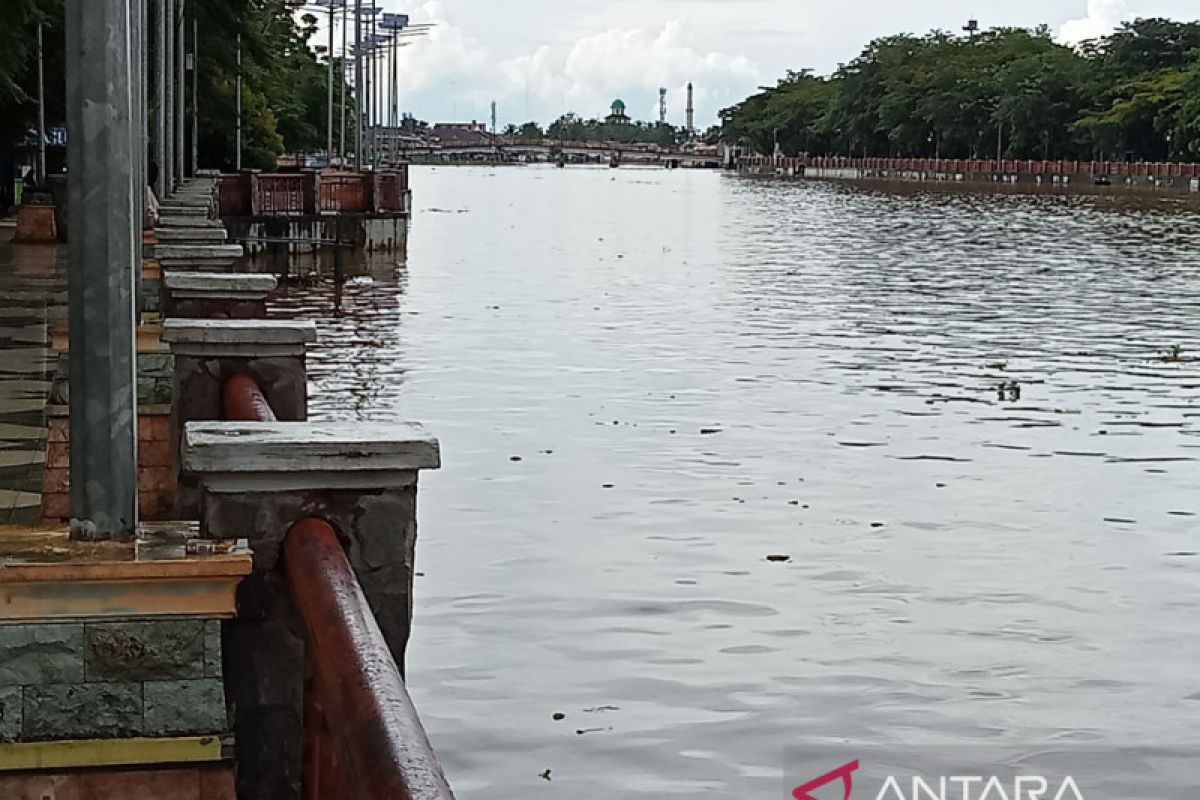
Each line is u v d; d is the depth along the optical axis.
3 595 3.90
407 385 22.27
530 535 13.87
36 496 7.96
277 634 4.09
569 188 142.50
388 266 43.88
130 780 4.03
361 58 65.38
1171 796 9.08
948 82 145.88
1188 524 14.81
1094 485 16.39
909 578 12.81
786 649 11.09
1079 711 10.17
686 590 12.36
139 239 8.95
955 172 142.50
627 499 15.30
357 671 2.85
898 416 20.25
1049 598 12.39
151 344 7.59
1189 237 61.41
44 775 3.98
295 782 4.14
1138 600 12.41
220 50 40.50
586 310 33.00
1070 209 87.19
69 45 4.21
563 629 11.39
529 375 23.36
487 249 53.03
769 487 16.00
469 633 11.27
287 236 43.41
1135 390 22.62
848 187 136.12
